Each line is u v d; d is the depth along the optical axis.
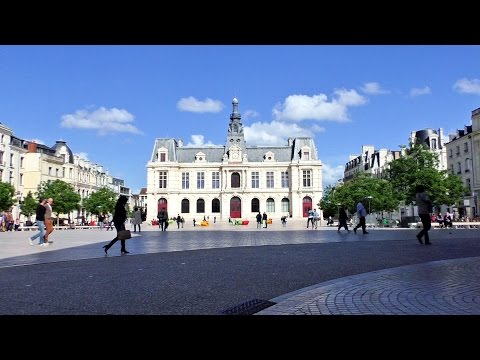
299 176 80.12
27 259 12.38
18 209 66.81
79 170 88.44
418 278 7.58
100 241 21.52
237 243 18.80
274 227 52.47
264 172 81.94
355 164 108.44
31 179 71.06
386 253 12.77
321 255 12.59
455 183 45.53
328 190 73.06
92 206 75.50
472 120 57.00
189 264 10.84
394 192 44.34
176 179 82.06
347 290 6.57
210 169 82.69
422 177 41.56
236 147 81.62
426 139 74.56
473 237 19.94
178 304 6.12
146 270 9.76
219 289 7.27
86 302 6.27
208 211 81.69
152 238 24.33
